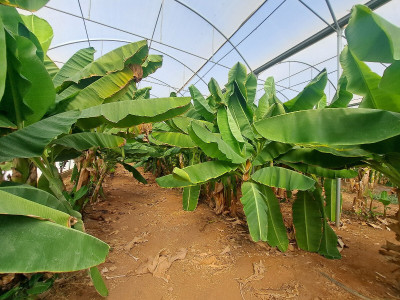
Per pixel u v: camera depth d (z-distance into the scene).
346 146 1.60
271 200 2.59
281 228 2.47
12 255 0.80
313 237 2.43
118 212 3.83
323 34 5.95
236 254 2.35
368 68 1.45
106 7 6.99
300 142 1.42
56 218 1.03
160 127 4.21
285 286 1.81
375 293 1.71
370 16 0.95
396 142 1.45
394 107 1.44
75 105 2.05
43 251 0.86
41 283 1.51
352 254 2.40
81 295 1.63
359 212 3.93
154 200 4.80
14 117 1.52
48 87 1.58
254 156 2.80
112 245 2.53
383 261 2.24
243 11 6.39
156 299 1.65
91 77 2.34
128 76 2.30
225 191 3.71
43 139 1.33
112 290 1.72
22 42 1.38
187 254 2.34
